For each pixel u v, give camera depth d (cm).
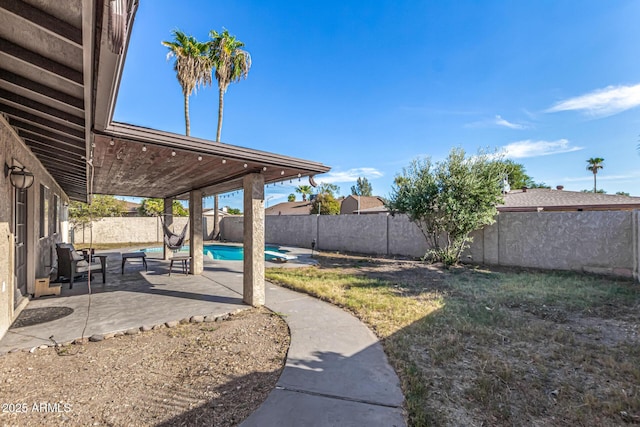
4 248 478
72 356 407
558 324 542
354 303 650
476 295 738
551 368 384
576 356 411
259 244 647
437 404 304
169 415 282
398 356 406
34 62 261
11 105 392
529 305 655
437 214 1253
